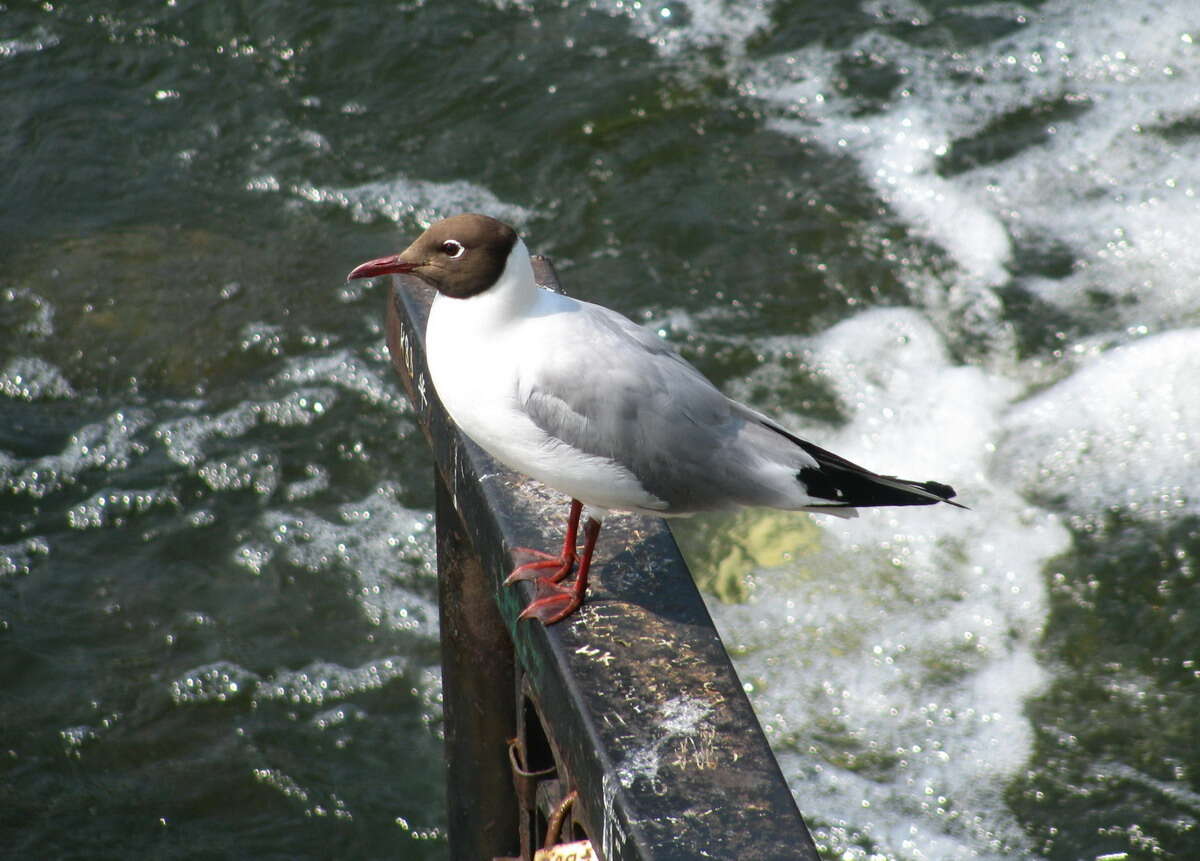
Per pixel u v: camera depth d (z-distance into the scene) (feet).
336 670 37.78
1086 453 42.91
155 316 46.88
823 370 45.65
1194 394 44.32
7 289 47.32
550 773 17.69
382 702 37.09
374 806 34.78
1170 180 51.57
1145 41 57.06
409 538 41.27
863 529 41.27
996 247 49.39
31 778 35.19
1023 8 58.70
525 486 18.28
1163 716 36.40
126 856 33.60
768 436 18.93
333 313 47.32
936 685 37.32
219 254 49.01
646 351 18.67
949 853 33.50
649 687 14.89
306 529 41.39
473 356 17.88
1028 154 52.75
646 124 53.78
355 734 36.37
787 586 39.73
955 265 48.83
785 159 52.47
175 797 34.86
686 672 15.17
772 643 38.37
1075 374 45.39
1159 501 41.52
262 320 47.01
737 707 14.65
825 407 44.65
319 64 55.83
